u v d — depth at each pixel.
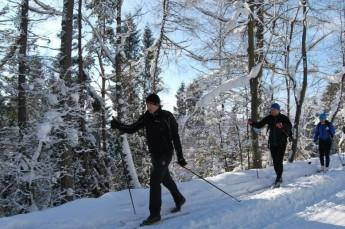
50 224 7.00
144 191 9.05
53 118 13.48
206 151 29.11
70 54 15.04
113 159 20.55
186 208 7.95
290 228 6.56
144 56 19.66
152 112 6.94
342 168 13.45
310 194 9.14
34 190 14.83
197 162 29.47
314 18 16.97
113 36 20.19
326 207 7.97
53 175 14.23
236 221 6.86
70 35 15.10
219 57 18.61
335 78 21.69
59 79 14.34
